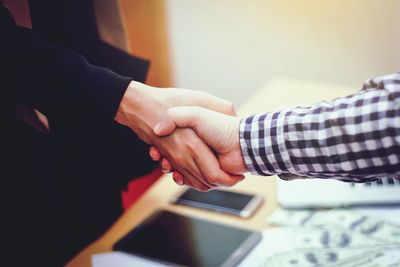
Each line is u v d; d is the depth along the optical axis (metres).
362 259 0.71
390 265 0.69
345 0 1.81
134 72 0.91
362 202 0.82
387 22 1.79
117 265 0.75
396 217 0.79
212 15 1.92
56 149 0.86
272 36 1.93
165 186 0.93
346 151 0.65
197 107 0.77
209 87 2.05
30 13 0.81
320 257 0.73
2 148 0.81
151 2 1.77
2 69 0.76
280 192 0.85
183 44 1.96
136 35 1.78
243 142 0.73
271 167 0.72
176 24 1.91
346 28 1.85
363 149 0.64
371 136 0.62
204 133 0.76
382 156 0.63
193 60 2.00
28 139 0.82
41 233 0.88
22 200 0.85
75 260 0.77
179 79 2.03
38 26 0.83
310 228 0.79
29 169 0.83
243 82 2.01
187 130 0.78
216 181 0.79
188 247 0.77
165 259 0.75
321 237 0.77
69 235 0.88
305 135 0.67
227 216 0.83
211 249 0.76
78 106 0.77
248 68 1.99
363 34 1.84
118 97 0.77
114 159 0.91
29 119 0.80
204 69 2.02
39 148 0.84
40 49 0.76
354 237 0.76
